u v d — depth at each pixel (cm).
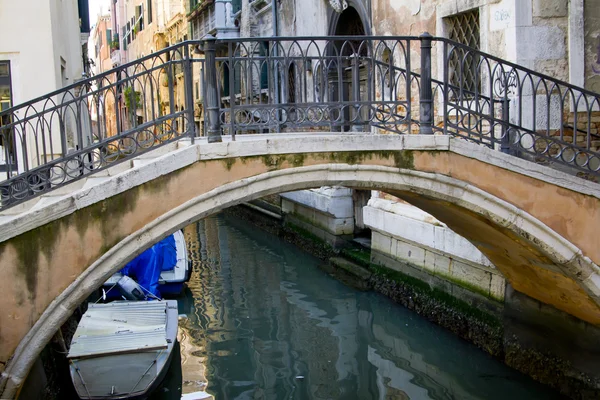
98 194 509
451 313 875
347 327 970
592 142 767
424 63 595
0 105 901
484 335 805
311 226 1439
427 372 805
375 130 1052
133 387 723
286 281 1212
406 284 994
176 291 1134
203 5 2330
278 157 557
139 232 519
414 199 680
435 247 901
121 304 882
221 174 542
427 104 597
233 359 864
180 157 527
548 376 699
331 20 1360
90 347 721
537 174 609
